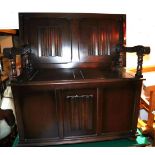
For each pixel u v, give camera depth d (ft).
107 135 5.40
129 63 7.59
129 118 5.41
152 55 7.65
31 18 6.02
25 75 5.33
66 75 5.39
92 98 4.99
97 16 6.30
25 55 5.84
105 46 6.41
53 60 6.21
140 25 7.26
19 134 5.02
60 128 5.10
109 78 4.93
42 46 6.11
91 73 5.69
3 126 5.87
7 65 7.30
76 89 4.85
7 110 6.11
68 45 6.23
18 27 6.33
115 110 5.24
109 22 6.40
